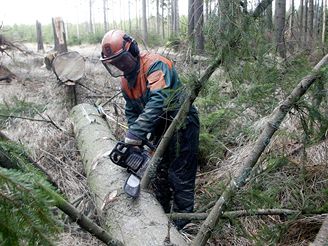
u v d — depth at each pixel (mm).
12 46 7641
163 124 2730
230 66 2303
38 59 7883
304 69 2240
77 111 4379
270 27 2336
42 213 825
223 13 2189
